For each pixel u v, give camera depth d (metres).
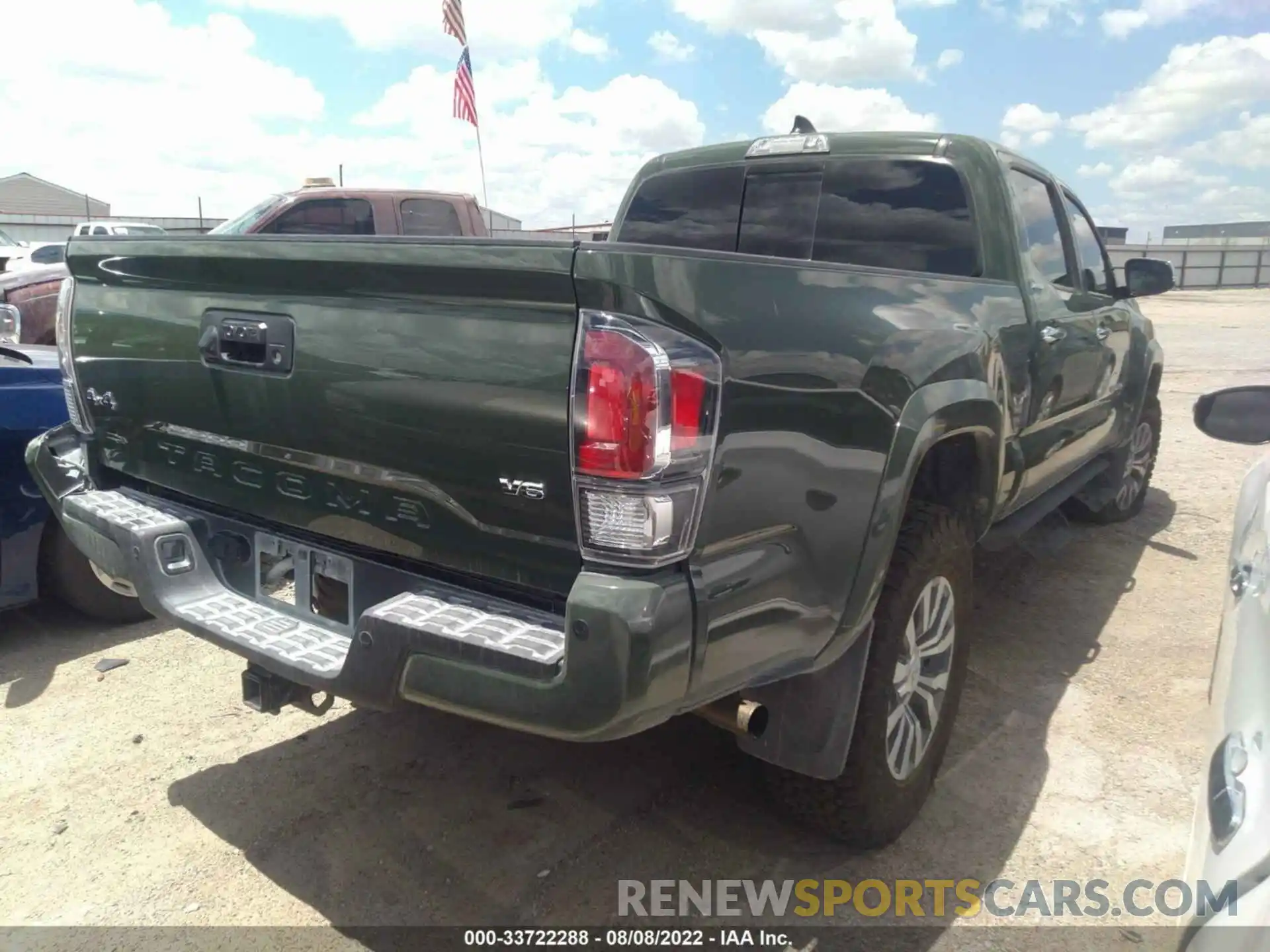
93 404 2.96
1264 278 37.53
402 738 3.33
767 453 2.02
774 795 2.63
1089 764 3.19
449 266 1.93
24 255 17.98
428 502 2.12
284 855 2.69
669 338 1.82
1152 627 4.33
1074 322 3.86
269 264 2.26
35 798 2.95
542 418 1.88
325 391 2.25
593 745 3.29
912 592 2.56
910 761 2.72
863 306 2.32
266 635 2.38
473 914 2.46
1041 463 3.83
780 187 3.95
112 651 4.00
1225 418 2.44
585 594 1.79
